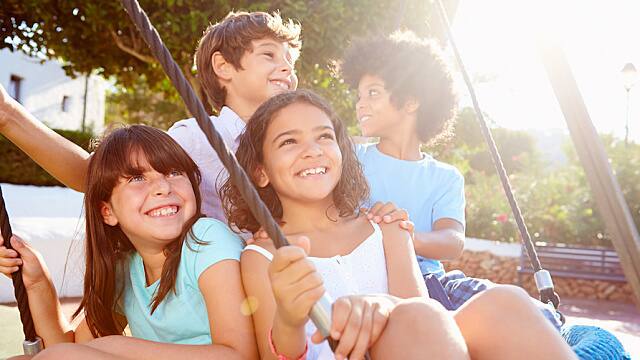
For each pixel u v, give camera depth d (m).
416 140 2.48
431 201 2.37
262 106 1.74
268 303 1.52
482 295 1.37
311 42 5.02
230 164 0.94
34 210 6.41
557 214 8.70
